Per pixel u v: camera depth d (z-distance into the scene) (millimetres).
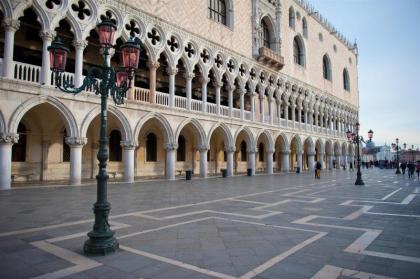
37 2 16328
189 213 10023
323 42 51094
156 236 7086
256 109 40188
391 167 66688
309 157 44688
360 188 19125
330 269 5078
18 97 15414
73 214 9430
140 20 21703
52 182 19719
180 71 29094
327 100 50719
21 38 20344
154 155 29219
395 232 7590
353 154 63375
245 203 12312
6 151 15102
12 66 15414
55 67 7027
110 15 20125
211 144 35906
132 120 20859
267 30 38344
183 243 6520
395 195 15391
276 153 46219
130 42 6715
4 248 6125
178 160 31703
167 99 23828
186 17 25500
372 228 8023
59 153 22406
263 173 36344
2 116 14875
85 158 23922
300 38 44250
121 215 9586
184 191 16328
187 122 25062
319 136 46781
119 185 19156
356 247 6316
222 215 9727
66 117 17391
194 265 5230
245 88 34188
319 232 7570
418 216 9727
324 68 53375
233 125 30125
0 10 16047
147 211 10305
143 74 27188
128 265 5219
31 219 8727
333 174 36344
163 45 23188
